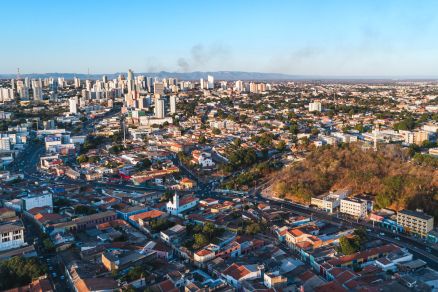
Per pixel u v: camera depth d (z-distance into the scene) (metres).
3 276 189.88
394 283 188.00
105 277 192.12
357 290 181.50
